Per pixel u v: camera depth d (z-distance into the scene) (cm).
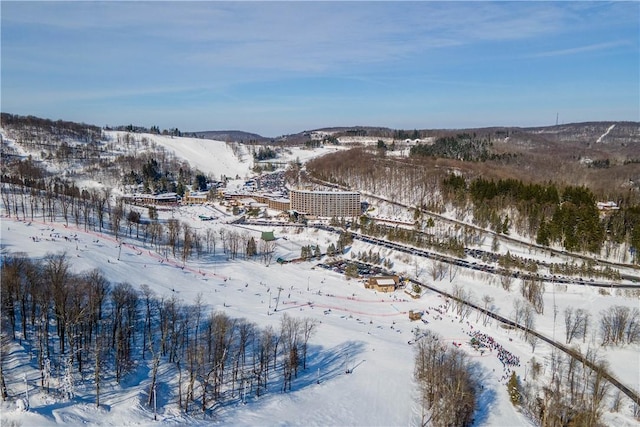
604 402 17800
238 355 17450
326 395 17425
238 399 16400
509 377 19875
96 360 14875
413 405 17275
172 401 15675
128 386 15925
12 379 14625
